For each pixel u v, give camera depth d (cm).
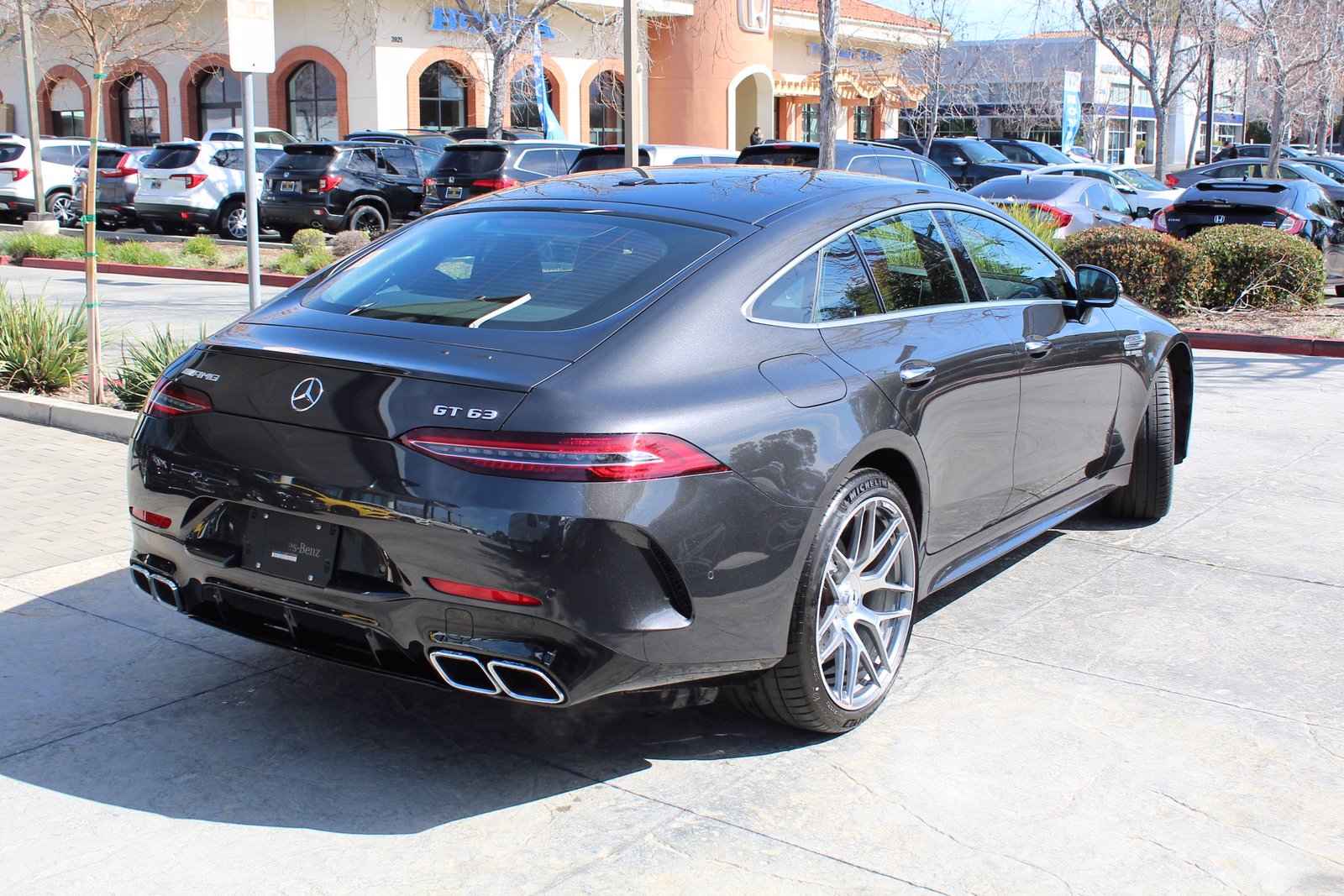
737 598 320
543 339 322
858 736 366
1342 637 443
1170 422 564
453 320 337
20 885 288
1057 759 352
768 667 337
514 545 291
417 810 323
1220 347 1100
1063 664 418
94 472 641
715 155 1783
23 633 434
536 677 303
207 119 3303
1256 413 823
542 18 2817
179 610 360
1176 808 327
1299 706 388
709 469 311
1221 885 293
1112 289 481
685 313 332
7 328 813
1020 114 3656
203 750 354
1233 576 508
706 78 3192
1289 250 1229
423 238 398
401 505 300
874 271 394
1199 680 406
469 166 1798
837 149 1524
